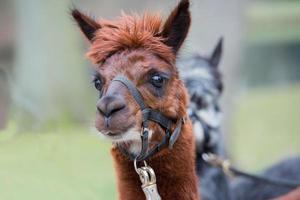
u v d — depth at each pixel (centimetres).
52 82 2405
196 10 1495
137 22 677
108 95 624
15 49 2747
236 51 1756
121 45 656
